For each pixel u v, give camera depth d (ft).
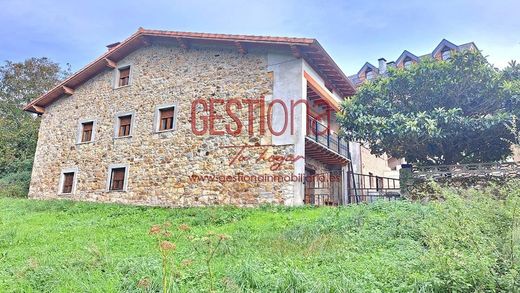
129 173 44.06
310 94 40.88
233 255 17.65
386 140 36.45
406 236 18.92
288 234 21.65
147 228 28.14
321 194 44.16
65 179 50.01
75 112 51.90
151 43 46.80
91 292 13.20
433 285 11.55
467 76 34.24
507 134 34.24
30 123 81.92
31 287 14.62
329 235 20.34
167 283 12.58
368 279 12.62
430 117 34.12
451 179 32.55
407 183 34.12
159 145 42.83
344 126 38.63
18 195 59.93
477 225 13.12
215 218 30.48
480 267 11.43
